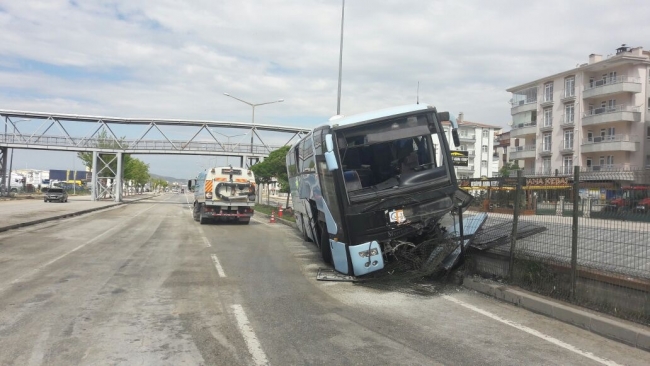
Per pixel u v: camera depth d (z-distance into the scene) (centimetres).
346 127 880
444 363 483
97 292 776
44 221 2258
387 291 824
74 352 495
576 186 702
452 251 891
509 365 480
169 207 4544
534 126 5788
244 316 648
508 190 877
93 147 5219
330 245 950
